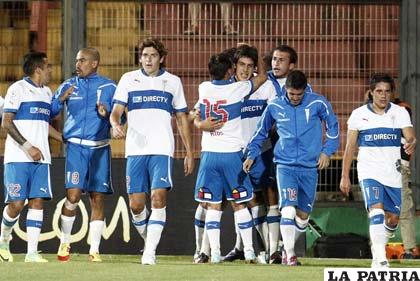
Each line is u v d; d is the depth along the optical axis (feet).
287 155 114.52
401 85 145.69
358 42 151.43
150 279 91.04
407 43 145.48
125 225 138.72
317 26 151.43
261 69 123.54
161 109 112.06
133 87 111.86
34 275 94.58
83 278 91.61
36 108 117.80
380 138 106.73
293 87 113.19
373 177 106.52
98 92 119.65
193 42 152.25
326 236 141.18
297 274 97.45
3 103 118.73
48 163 118.83
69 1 144.36
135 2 150.61
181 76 152.46
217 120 117.50
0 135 152.76
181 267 105.81
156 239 111.24
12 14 162.30
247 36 151.74
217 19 151.74
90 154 119.55
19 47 162.30
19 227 139.13
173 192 138.82
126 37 152.97
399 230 143.84
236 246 127.34
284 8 151.12
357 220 144.36
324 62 151.84
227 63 118.21
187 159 115.34
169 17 152.56
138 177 112.98
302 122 114.42
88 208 138.41
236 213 119.55
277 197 121.08
